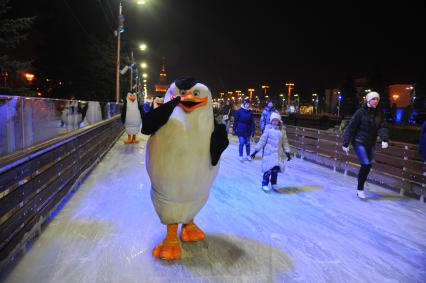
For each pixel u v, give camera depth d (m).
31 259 3.65
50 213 4.77
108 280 3.30
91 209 5.27
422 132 5.32
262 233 4.54
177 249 3.80
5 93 17.05
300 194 6.51
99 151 9.47
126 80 42.66
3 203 3.32
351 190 6.91
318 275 3.51
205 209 5.45
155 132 3.59
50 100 5.29
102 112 11.34
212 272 3.49
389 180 7.03
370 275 3.55
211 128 3.71
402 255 4.02
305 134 10.79
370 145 6.20
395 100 58.97
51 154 4.85
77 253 3.81
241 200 6.00
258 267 3.62
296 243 4.26
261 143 6.50
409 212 5.58
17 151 3.92
